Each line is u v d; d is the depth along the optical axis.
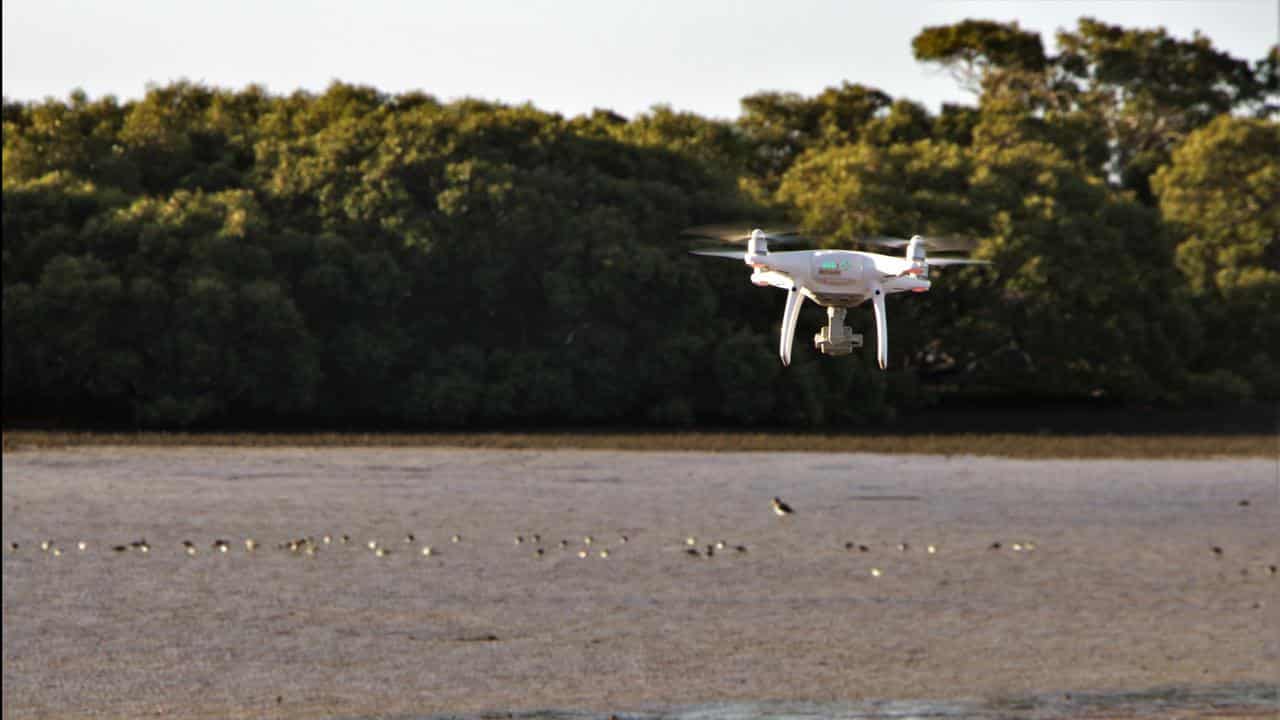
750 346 74.88
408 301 77.62
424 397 72.94
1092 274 82.88
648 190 80.81
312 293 74.69
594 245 75.81
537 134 83.31
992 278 82.31
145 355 70.81
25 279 72.81
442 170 76.81
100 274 69.44
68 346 68.12
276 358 70.19
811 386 74.81
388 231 75.06
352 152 78.38
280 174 77.81
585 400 75.69
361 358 72.62
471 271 76.19
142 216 72.19
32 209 73.81
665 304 76.25
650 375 75.62
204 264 71.12
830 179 82.88
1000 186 83.62
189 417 68.38
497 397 73.38
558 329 76.62
